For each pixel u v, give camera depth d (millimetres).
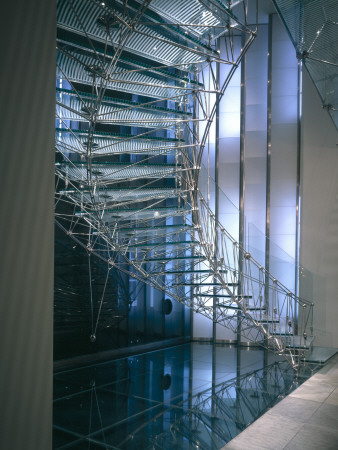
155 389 4441
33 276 1169
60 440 3080
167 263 6625
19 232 1130
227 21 3482
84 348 5660
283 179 7258
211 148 7625
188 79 4000
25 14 1169
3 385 1073
